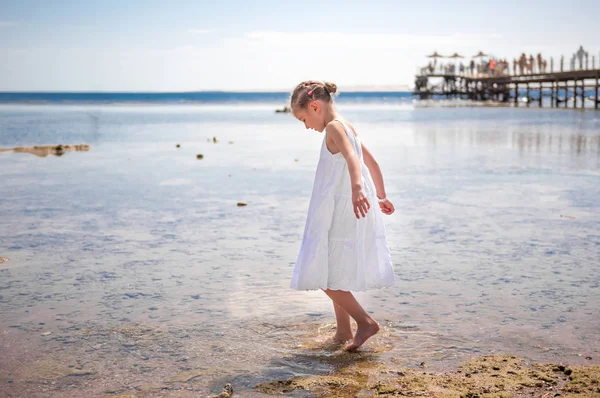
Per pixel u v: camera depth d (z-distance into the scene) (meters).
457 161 11.92
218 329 3.20
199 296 3.77
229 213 6.65
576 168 10.38
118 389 2.48
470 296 3.69
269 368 2.71
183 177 9.91
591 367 2.57
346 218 2.92
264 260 4.63
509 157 12.52
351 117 39.59
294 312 3.48
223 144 17.66
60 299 3.71
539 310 3.41
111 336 3.10
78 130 24.84
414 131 23.11
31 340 3.04
